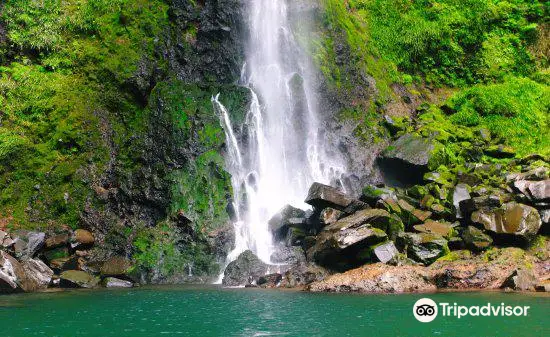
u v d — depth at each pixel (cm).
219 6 2069
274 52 2170
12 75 1847
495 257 1407
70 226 1670
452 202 1609
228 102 1938
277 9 2220
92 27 1988
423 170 1916
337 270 1447
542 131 2203
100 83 1900
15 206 1655
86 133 1805
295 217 1681
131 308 1116
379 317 1005
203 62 2033
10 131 1748
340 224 1470
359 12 2644
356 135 2162
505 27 2669
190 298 1235
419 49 2566
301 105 2109
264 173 1939
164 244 1619
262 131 1981
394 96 2405
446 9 2661
